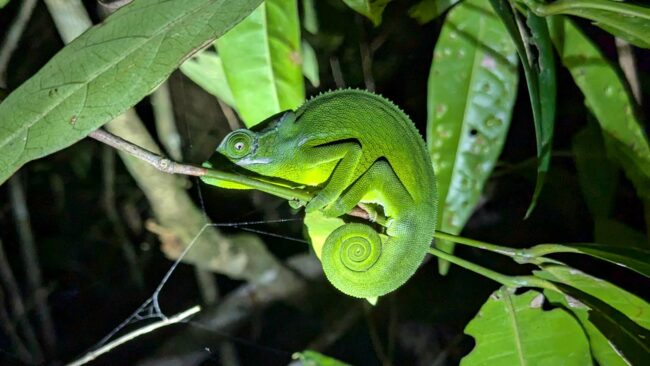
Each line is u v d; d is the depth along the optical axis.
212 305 1.10
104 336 1.24
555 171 0.97
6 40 0.85
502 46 0.72
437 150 0.72
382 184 0.63
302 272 1.08
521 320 0.68
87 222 1.26
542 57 0.65
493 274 0.67
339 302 1.15
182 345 1.13
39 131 0.53
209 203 1.02
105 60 0.53
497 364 0.67
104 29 0.54
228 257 0.96
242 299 1.09
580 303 0.67
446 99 0.72
